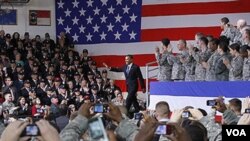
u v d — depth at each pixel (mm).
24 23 32312
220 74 18250
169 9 30375
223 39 19062
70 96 27297
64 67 29172
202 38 19141
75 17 32250
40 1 32719
